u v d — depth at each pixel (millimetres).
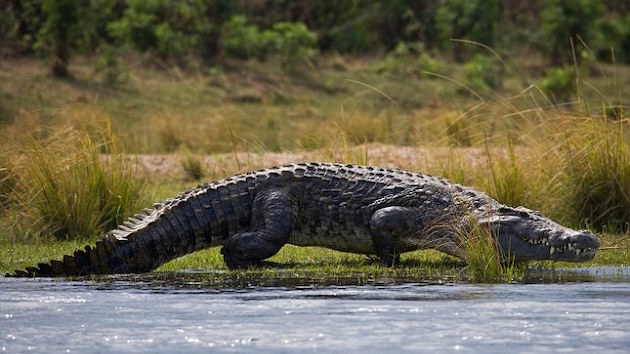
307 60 116000
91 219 46156
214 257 40844
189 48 114625
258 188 38812
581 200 47031
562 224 46469
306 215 39344
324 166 40188
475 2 131500
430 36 134625
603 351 24109
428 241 37906
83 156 47500
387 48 135000
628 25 133250
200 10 116562
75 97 95000
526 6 146000
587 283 33781
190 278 35375
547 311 28656
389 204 38469
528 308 29062
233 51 116188
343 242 39406
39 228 45688
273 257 41250
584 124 48750
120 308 29453
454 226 37406
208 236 38188
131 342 25297
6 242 44688
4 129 58875
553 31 127688
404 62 120938
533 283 33844
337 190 39188
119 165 48281
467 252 36344
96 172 47031
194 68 111125
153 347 24812
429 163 52844
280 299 30656
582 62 122062
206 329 26578
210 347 24703
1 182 48844
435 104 103812
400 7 136625
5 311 29125
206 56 114625
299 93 107938
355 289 32562
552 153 48781
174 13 116250
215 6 118062
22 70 102688
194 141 81250
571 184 47406
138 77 105438
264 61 117312
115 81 101938
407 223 38031
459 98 108188
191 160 66625
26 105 91062
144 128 85375
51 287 33312
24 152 49094
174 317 28141
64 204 45906
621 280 34500
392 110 101562
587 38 127875
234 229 38594
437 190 38469
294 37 116188
